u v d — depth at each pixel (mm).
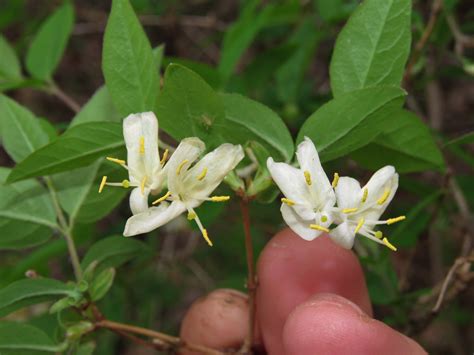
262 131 100
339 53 103
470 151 210
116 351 224
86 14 258
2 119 117
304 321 97
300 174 92
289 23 206
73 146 98
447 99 267
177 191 94
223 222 211
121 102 100
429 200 137
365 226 96
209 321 125
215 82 149
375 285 146
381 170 95
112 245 114
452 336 228
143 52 100
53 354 107
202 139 97
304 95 187
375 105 95
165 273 211
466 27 180
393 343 96
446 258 211
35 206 116
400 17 101
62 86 276
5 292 103
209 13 265
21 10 231
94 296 107
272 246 117
